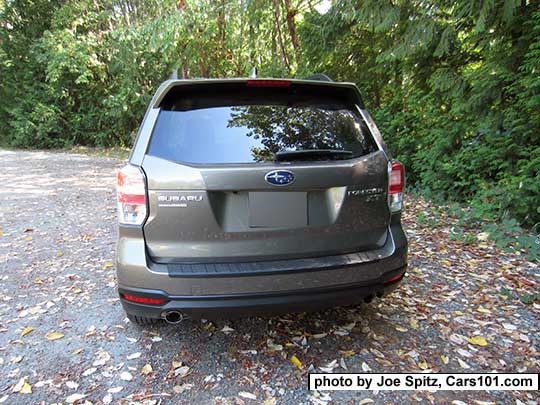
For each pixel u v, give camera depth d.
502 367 2.30
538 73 4.70
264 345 2.53
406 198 6.47
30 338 2.61
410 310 2.94
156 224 2.11
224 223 2.13
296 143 2.28
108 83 15.91
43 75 16.20
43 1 15.96
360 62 9.05
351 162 2.28
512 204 4.77
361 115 2.55
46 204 6.58
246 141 2.21
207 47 12.05
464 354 2.42
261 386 2.16
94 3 14.81
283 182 2.13
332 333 2.66
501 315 2.85
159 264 2.13
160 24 10.98
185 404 2.03
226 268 2.12
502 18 5.02
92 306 3.05
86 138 16.78
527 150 5.04
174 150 2.15
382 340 2.57
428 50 6.70
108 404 2.02
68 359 2.39
